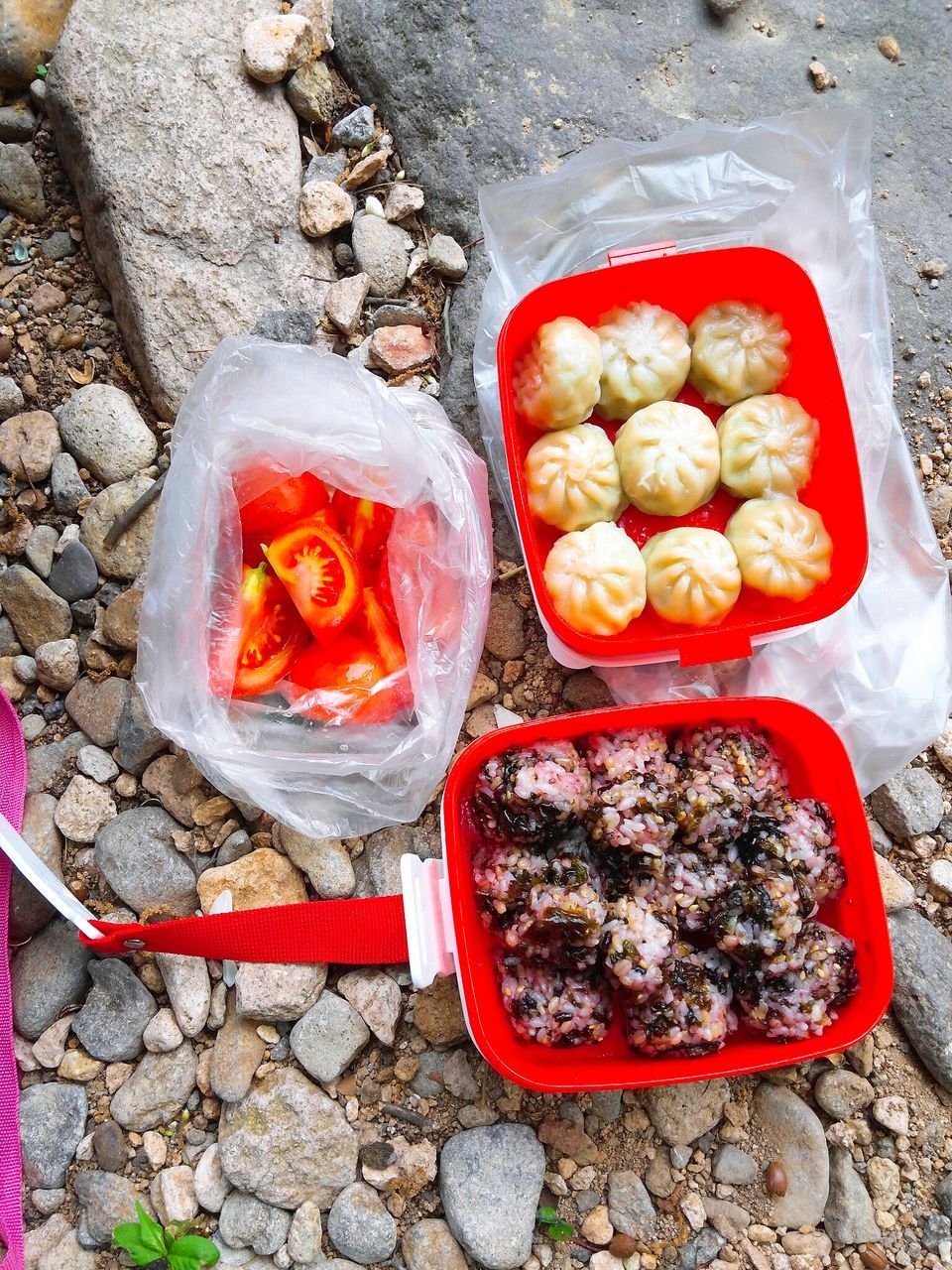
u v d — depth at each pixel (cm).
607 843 42
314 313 51
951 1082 45
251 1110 44
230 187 50
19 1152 45
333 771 46
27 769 49
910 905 48
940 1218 45
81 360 52
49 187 53
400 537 47
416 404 49
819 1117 46
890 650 50
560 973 42
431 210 52
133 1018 46
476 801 43
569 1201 45
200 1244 43
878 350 50
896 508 51
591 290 48
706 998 41
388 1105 45
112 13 49
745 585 48
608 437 51
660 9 52
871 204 52
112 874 47
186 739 45
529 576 48
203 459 46
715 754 44
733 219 51
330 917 44
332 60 53
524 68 51
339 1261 44
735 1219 45
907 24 53
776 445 47
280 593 49
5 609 50
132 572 49
